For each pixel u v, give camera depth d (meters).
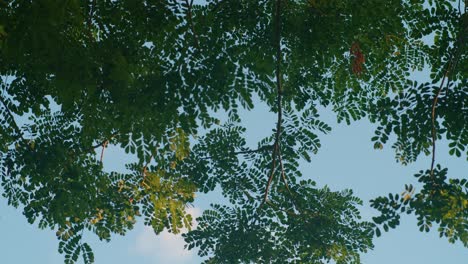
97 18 8.62
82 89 8.08
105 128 9.33
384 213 9.20
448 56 9.43
